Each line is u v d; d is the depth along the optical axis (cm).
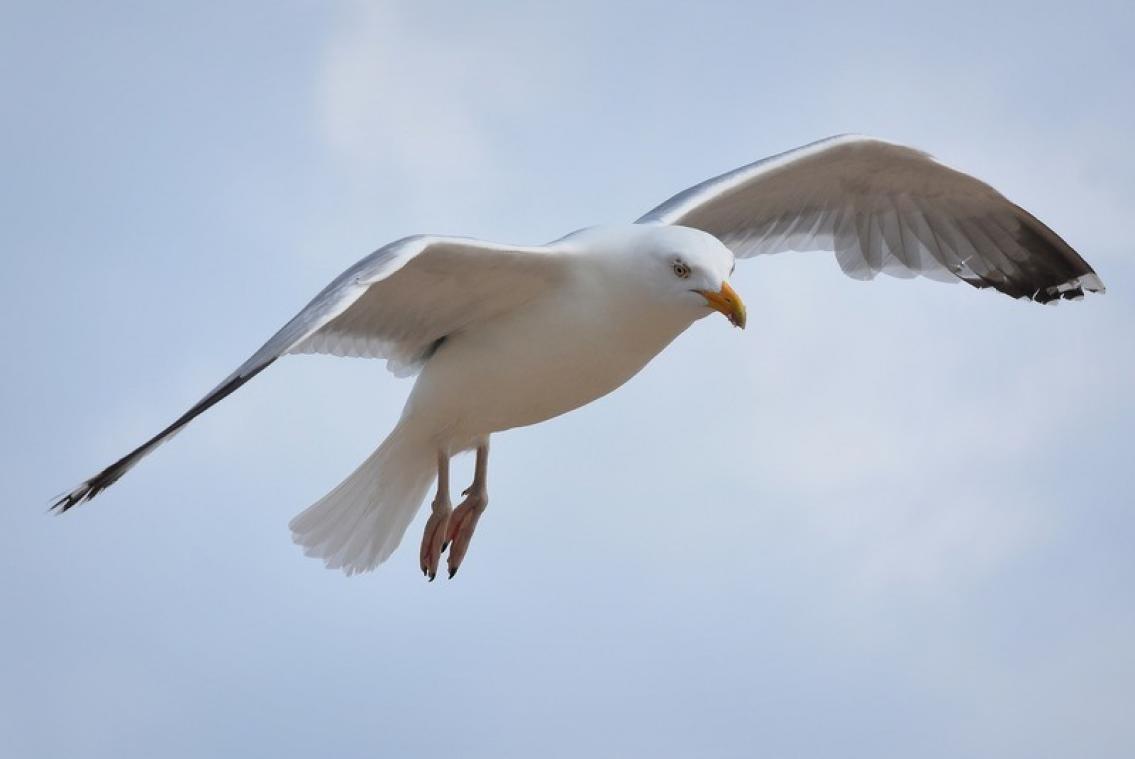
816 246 1425
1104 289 1434
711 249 1189
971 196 1395
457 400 1241
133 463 1062
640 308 1194
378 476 1298
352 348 1255
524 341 1210
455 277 1191
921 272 1443
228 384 1071
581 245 1201
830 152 1338
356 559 1309
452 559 1307
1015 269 1449
